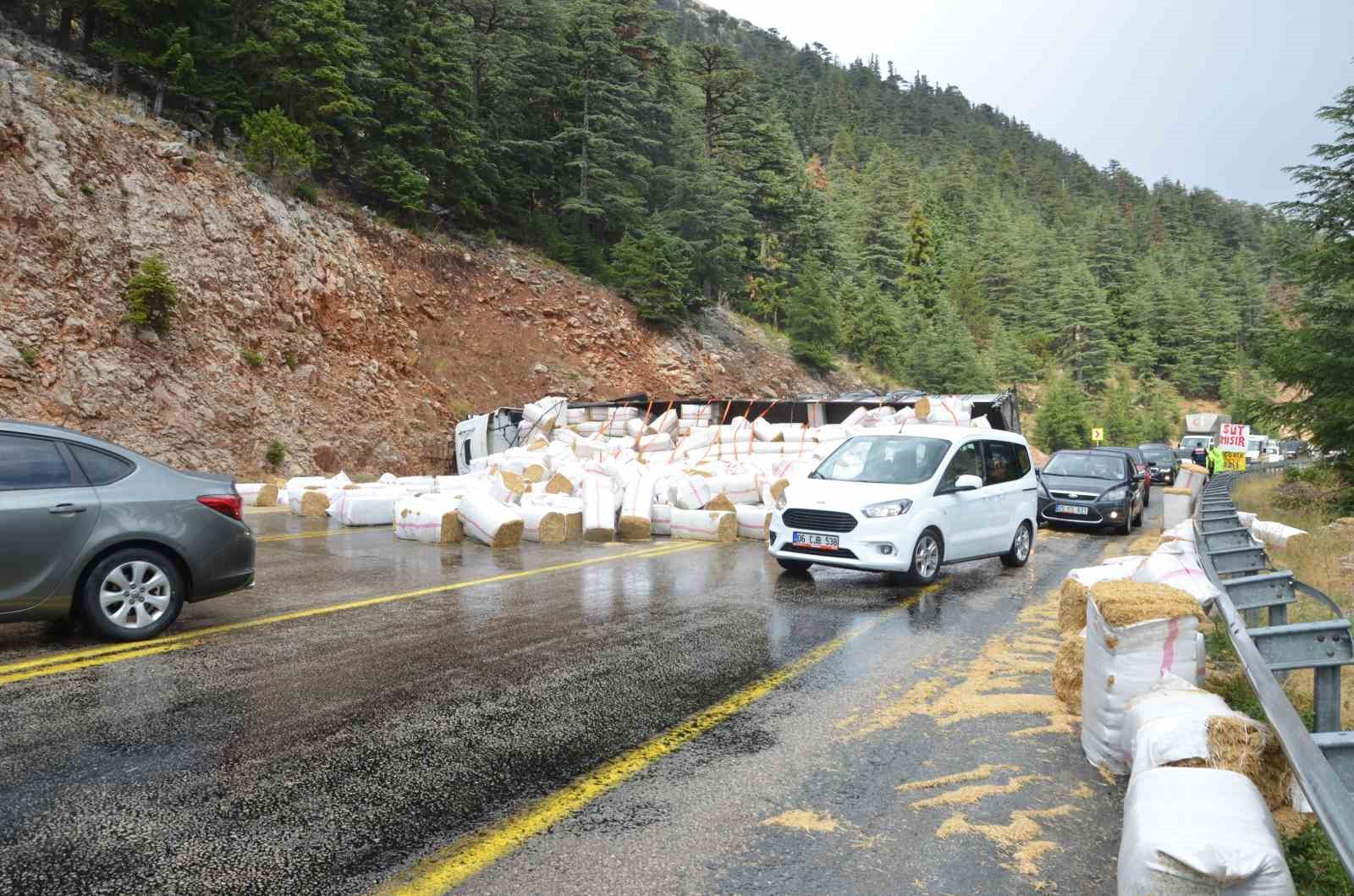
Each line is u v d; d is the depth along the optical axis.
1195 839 2.60
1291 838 3.38
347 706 5.10
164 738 4.54
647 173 51.03
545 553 11.69
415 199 36.16
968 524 10.44
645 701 5.32
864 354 69.62
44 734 4.56
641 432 22.77
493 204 42.53
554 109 49.06
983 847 3.52
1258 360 16.81
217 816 3.63
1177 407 114.81
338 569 10.09
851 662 6.36
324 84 31.95
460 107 39.88
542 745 4.55
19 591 6.03
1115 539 15.62
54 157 21.91
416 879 3.15
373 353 29.31
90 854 3.28
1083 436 75.00
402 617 7.55
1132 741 3.73
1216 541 9.38
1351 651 4.01
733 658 6.39
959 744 4.71
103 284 21.62
